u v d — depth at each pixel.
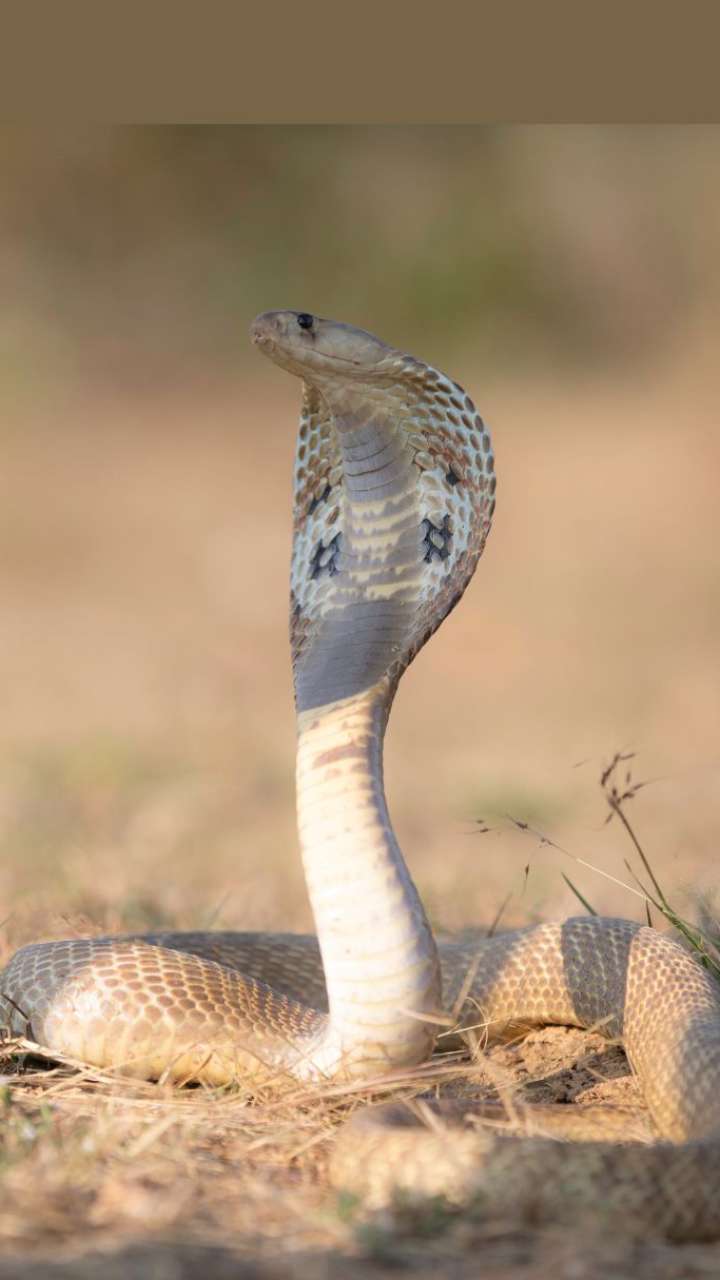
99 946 16.17
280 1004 15.79
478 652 55.69
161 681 51.34
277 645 57.47
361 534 15.30
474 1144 11.77
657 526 68.31
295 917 24.73
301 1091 14.29
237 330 90.88
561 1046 16.53
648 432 79.81
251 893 26.25
